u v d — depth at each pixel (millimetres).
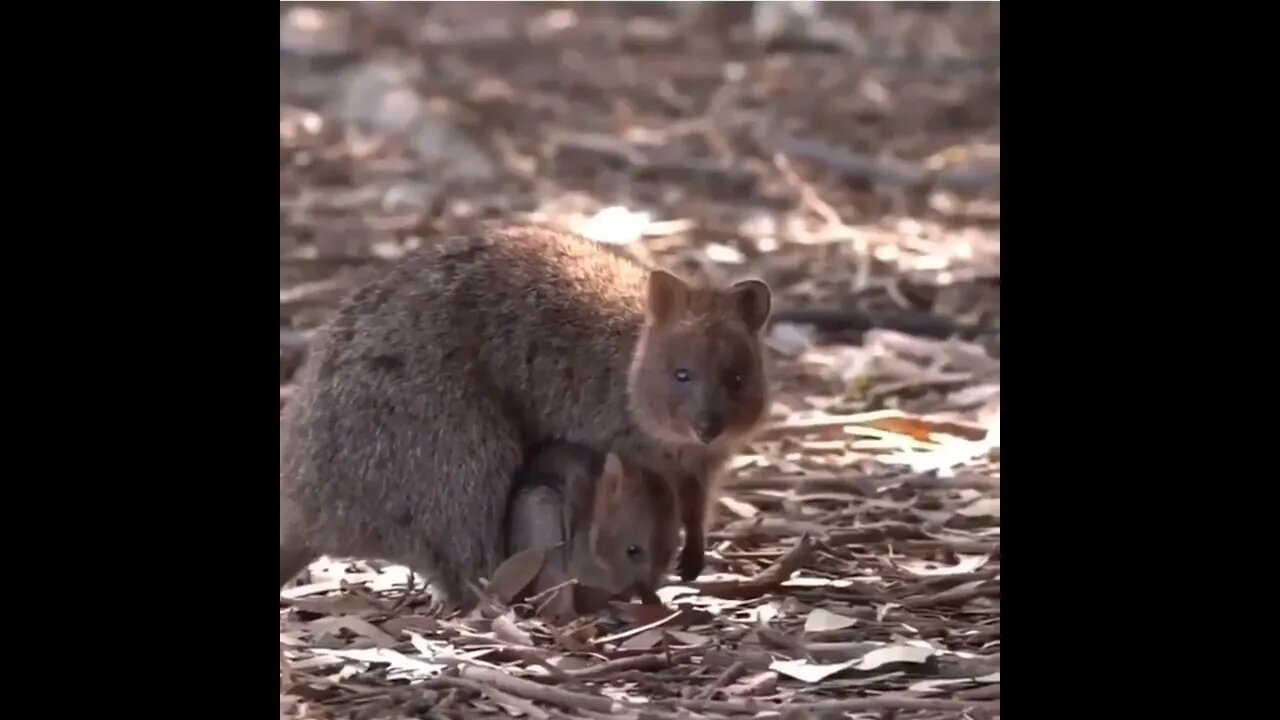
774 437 15766
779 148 27266
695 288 12453
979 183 25688
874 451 15406
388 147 27203
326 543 12375
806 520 13703
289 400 14188
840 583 12336
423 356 12203
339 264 21438
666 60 34188
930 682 10508
